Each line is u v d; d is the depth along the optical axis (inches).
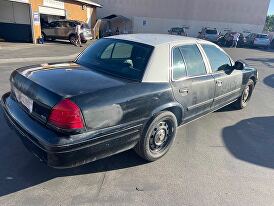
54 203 105.1
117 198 110.5
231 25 1455.5
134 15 1437.0
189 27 1456.7
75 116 97.5
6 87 250.8
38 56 478.0
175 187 120.5
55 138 96.8
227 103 201.8
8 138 150.4
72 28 736.3
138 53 133.4
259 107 250.1
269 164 147.3
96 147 105.8
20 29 700.0
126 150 133.7
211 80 164.1
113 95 109.5
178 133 176.6
